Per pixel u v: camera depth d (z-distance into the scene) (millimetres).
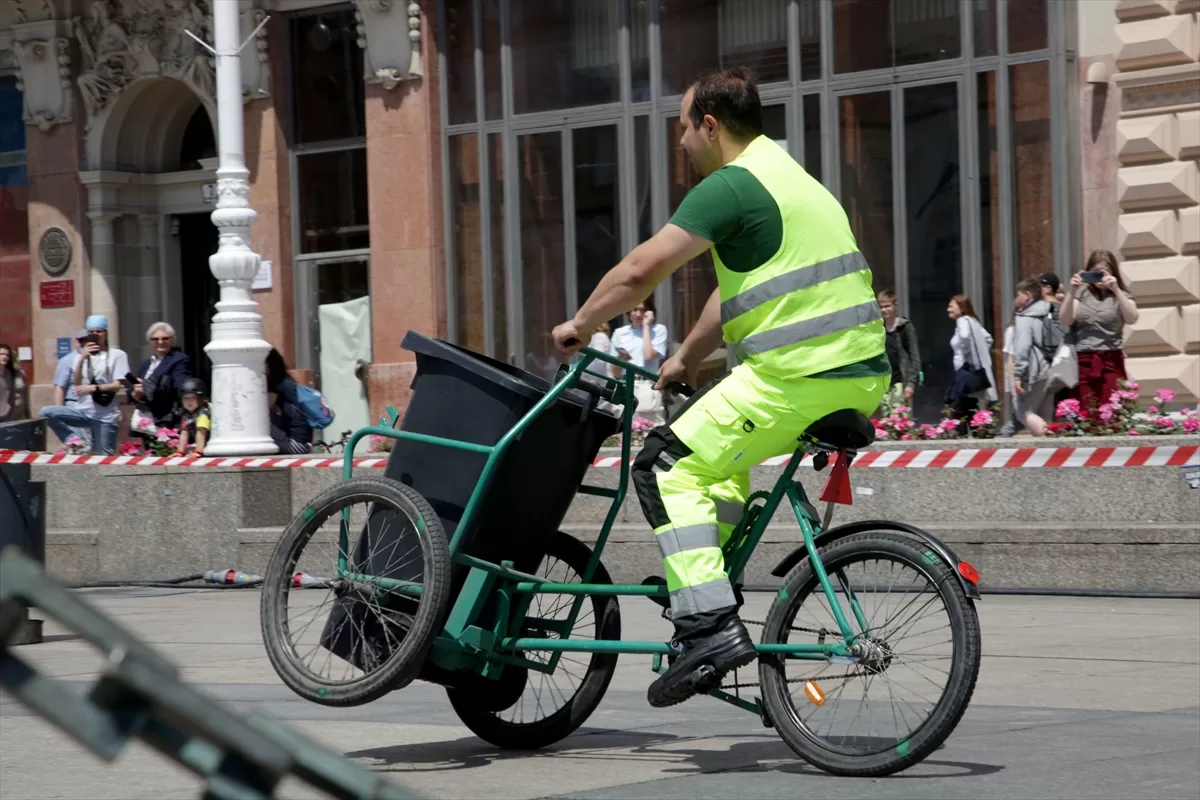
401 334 45469
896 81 38500
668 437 11297
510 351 44406
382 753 12344
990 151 37250
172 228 51500
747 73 11539
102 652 2824
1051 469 25219
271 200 47656
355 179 47000
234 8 31688
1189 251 34812
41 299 51000
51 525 31391
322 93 47375
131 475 29469
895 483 26250
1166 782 10750
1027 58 36625
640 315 37031
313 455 31344
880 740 11102
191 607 25000
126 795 10820
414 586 11578
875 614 11055
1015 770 11203
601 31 43031
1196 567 22766
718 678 11102
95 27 49906
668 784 10969
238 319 30812
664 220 42375
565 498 12227
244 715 2951
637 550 25672
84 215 50500
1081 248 36219
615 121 42844
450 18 45031
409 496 11633
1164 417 26625
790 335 10969
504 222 44500
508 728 12531
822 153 39625
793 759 11867
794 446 11414
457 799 10500
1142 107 35312
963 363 34469
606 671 12477
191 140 51031
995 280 37219
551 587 11867
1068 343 30062
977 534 24281
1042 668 16594
